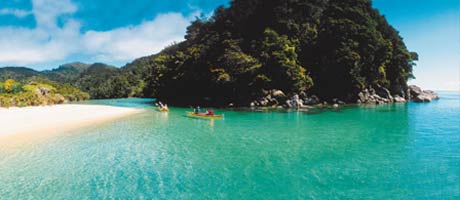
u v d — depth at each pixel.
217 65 76.62
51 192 16.09
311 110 59.38
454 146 26.00
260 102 68.31
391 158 22.27
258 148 25.95
